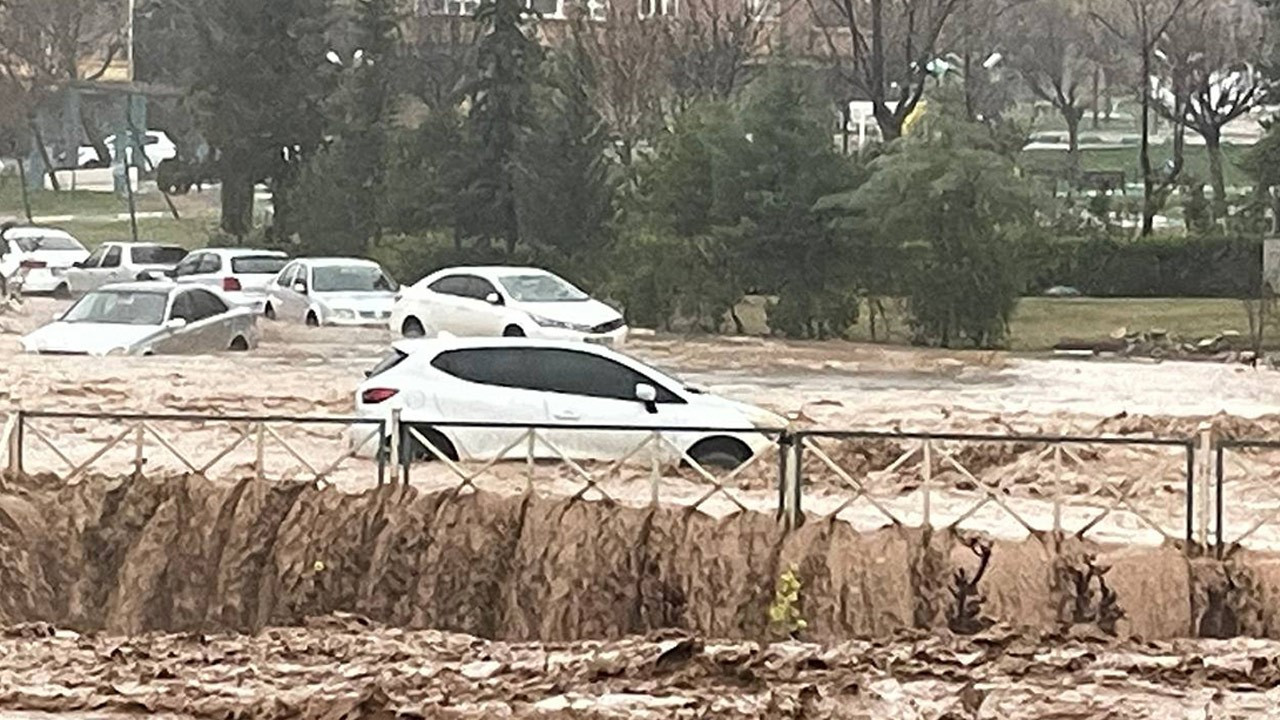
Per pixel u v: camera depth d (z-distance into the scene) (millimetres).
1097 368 35875
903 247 41594
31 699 11367
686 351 37438
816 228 42469
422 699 11492
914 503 18891
